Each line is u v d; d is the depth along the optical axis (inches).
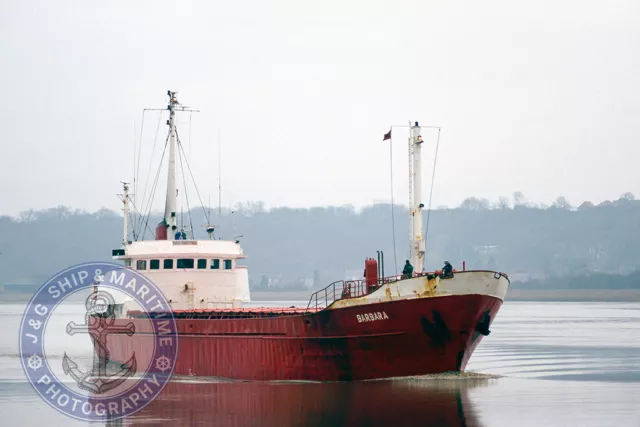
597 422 7731.3
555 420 7824.8
